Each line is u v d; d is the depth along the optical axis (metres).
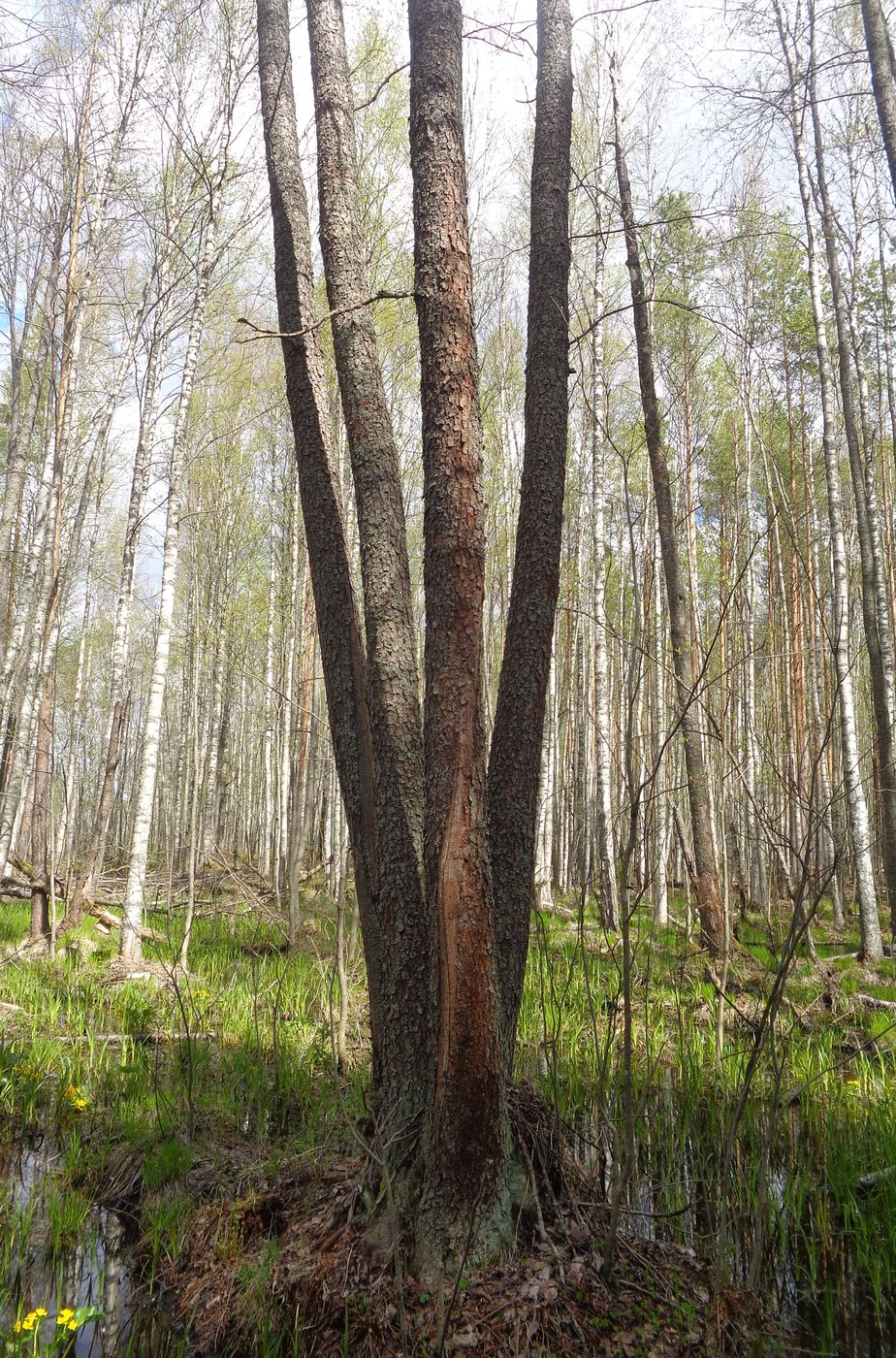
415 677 3.62
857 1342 3.05
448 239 3.29
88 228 11.27
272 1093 4.92
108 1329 3.27
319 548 4.01
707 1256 3.35
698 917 8.51
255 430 14.95
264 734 19.78
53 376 11.88
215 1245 3.53
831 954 10.42
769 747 4.43
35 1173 4.39
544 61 3.86
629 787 2.78
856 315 13.00
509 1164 3.03
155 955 8.66
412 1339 2.66
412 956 3.29
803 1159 4.35
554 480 3.54
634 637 2.90
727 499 12.18
